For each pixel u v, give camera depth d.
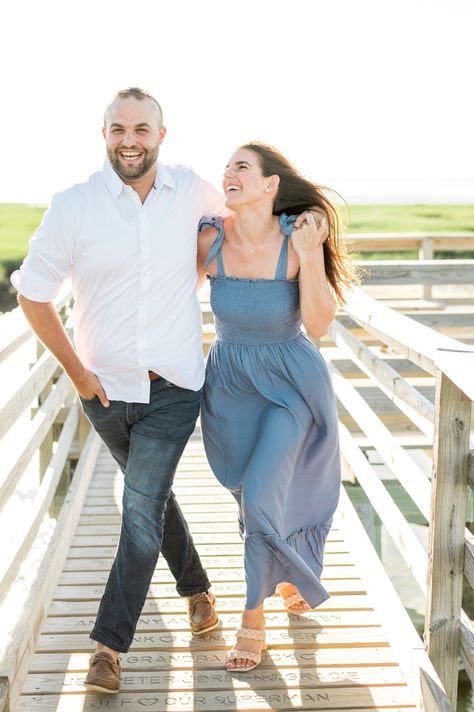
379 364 5.04
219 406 3.74
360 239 10.45
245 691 3.56
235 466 3.79
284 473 3.55
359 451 5.29
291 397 3.66
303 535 3.81
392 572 6.62
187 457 6.83
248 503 3.51
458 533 3.50
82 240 3.30
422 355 3.81
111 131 3.23
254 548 3.54
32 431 4.44
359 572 4.64
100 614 3.48
